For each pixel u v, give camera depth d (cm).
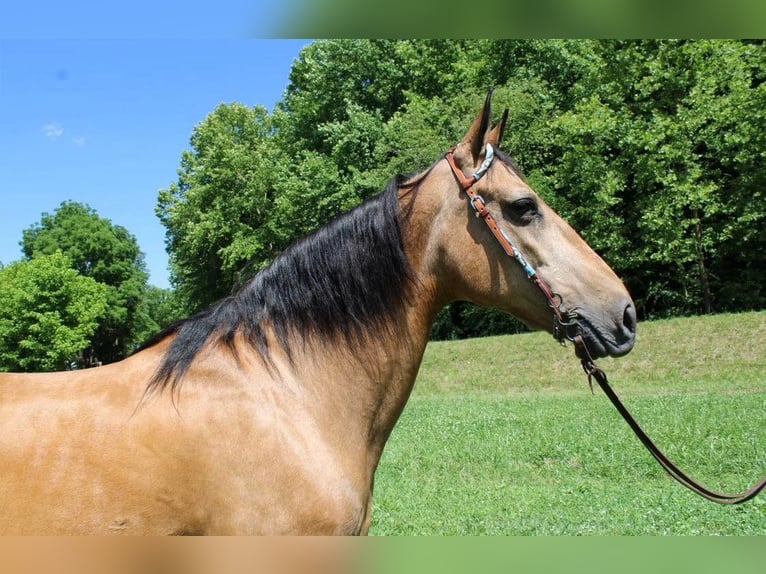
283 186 2892
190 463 215
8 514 199
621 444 813
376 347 253
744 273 2178
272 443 223
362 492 242
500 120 272
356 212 263
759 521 512
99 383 231
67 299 3734
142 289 5134
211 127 3822
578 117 2044
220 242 3381
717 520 518
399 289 257
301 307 251
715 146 1947
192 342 240
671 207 1967
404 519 564
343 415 246
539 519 548
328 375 247
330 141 2750
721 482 667
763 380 1355
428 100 2556
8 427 212
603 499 605
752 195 1964
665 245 1994
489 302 259
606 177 2039
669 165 1984
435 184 262
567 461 787
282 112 3509
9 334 3656
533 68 2444
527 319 259
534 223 255
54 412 218
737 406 1012
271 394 235
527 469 767
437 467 792
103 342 5000
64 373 240
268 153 3322
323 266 255
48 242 4894
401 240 259
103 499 206
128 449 213
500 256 253
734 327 1612
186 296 3838
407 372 260
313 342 249
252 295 255
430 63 2650
